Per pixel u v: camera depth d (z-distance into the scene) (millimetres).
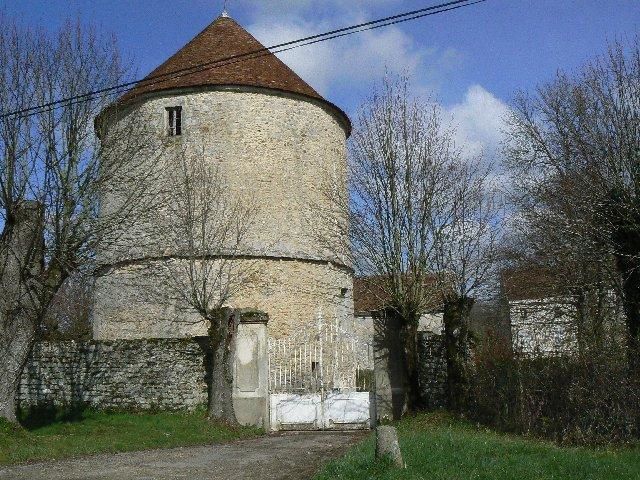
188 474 10430
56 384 18750
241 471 10711
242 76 24375
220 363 17750
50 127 15570
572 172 21250
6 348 15047
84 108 16031
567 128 24031
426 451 10578
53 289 15336
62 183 15398
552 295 23188
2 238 15242
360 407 18047
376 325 18516
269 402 18047
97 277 23484
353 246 19031
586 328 18312
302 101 25250
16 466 11492
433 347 18328
